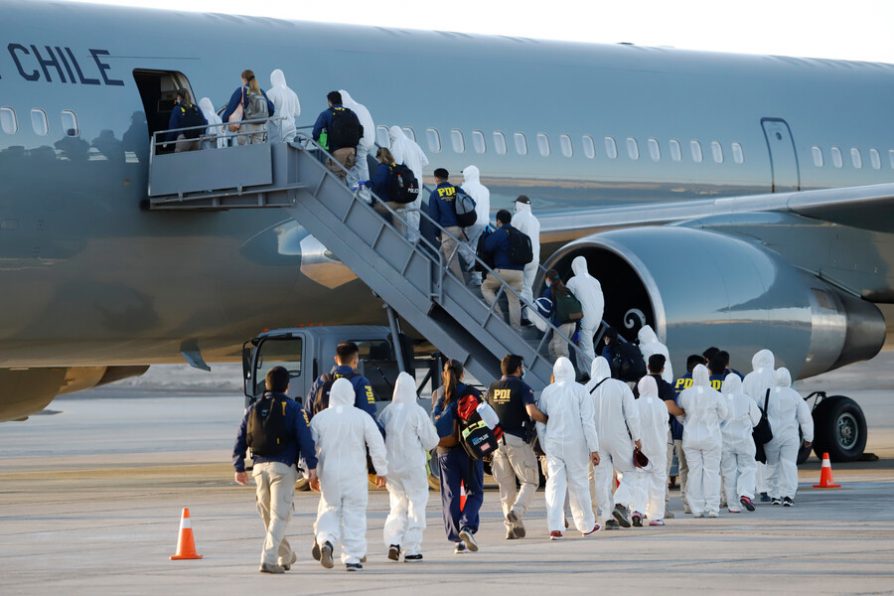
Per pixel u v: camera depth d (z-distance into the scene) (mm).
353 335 66625
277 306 68750
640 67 81188
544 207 74875
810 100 86875
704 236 65812
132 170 62969
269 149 58375
